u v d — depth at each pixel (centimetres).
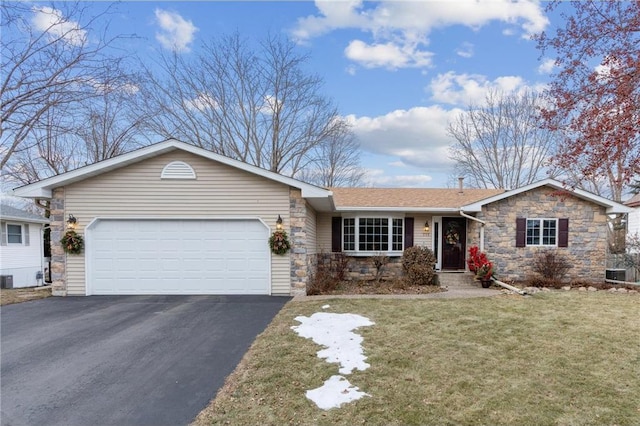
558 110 646
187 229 925
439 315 686
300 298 876
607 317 675
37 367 443
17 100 898
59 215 910
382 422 314
